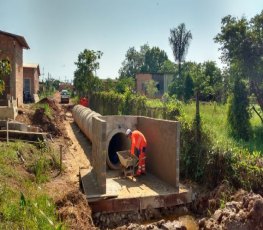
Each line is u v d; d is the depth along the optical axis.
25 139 12.31
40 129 15.18
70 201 7.33
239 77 16.98
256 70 17.44
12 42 20.58
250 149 11.86
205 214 8.49
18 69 22.55
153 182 9.91
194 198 9.12
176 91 42.66
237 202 7.24
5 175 7.87
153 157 10.78
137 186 9.52
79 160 12.66
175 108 11.70
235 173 8.80
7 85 20.67
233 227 6.27
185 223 8.27
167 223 6.78
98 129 9.30
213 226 6.62
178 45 61.78
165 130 9.87
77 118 20.23
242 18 17.94
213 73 37.12
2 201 6.16
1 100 20.17
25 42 22.72
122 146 12.69
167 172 9.79
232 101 15.91
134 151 10.52
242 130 15.14
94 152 10.37
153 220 8.45
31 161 9.97
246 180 8.54
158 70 90.50
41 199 6.96
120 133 12.53
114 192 8.92
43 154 11.04
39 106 22.23
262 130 16.06
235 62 18.03
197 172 9.99
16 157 9.66
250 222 6.21
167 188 9.31
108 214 8.34
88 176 10.05
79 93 37.62
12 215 5.69
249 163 8.83
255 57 17.28
